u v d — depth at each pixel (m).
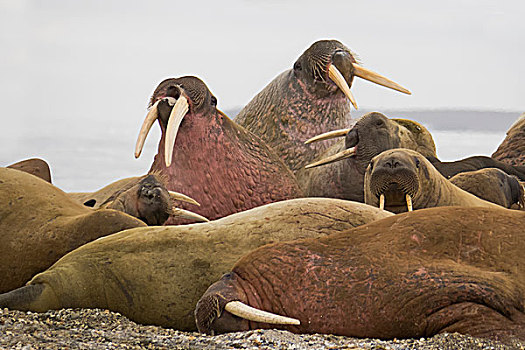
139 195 29.44
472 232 19.12
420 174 32.00
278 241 21.69
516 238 18.81
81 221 25.16
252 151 35.22
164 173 32.78
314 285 19.05
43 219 25.91
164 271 21.55
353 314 18.50
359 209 22.75
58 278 21.52
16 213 26.23
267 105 44.06
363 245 19.44
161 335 19.27
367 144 37.56
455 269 18.19
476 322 17.19
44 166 40.34
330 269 19.12
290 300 19.14
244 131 35.75
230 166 33.62
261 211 22.77
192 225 22.70
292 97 43.03
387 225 19.89
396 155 31.11
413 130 45.41
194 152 32.75
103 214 25.08
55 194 27.64
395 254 18.92
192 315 21.27
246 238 21.86
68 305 21.44
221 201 33.28
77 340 18.02
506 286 17.67
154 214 29.36
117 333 19.08
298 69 43.00
